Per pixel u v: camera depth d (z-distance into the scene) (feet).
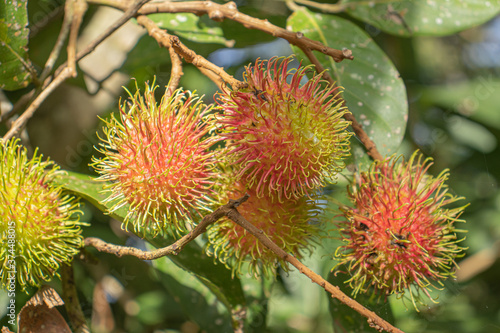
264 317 2.01
